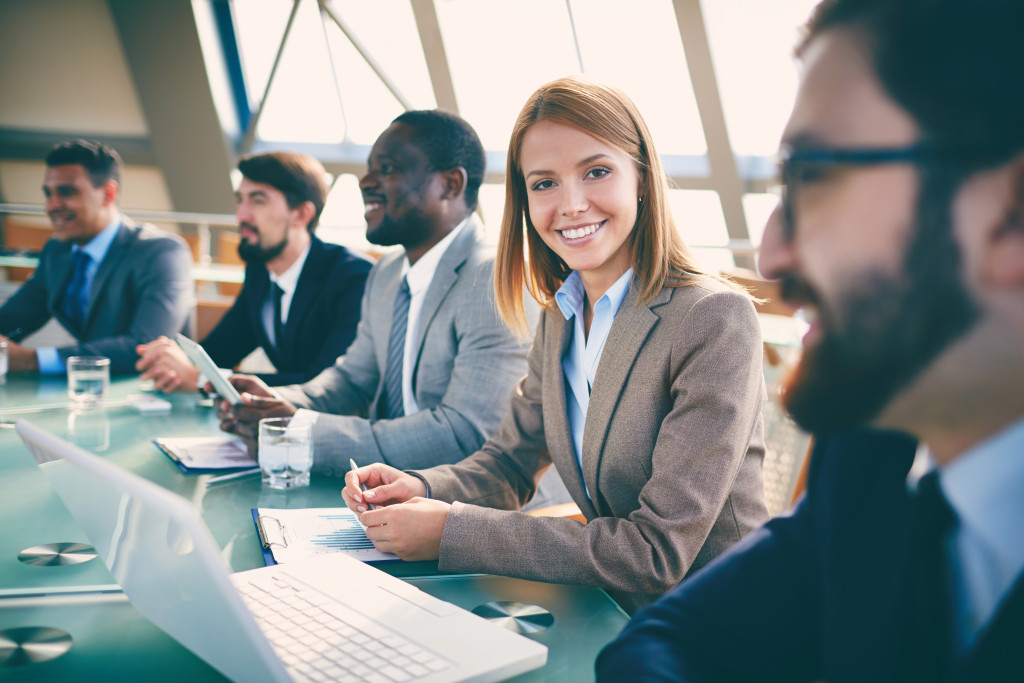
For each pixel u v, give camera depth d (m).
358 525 1.06
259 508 1.12
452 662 0.66
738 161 6.27
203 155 7.96
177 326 2.45
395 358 1.71
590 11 6.70
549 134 1.11
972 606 0.46
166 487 1.21
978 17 0.32
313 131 8.12
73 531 0.97
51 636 0.71
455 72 7.11
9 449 1.36
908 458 0.54
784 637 0.65
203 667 0.66
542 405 1.28
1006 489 0.41
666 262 1.11
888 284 0.35
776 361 1.56
